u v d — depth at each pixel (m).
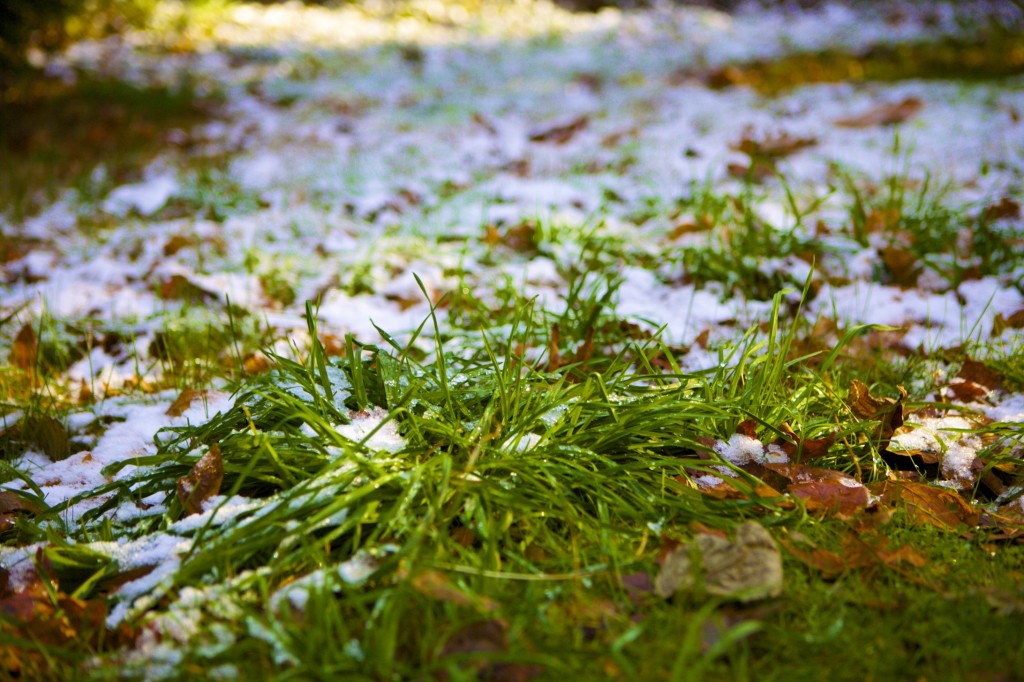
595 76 9.77
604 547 1.90
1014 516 2.19
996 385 2.92
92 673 1.65
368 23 13.50
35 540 2.15
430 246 4.54
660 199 5.12
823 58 10.28
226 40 11.56
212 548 1.90
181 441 2.53
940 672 1.61
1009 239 4.04
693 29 13.36
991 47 9.81
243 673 1.62
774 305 2.44
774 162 5.66
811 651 1.65
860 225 4.21
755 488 2.15
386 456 2.11
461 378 2.64
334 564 1.91
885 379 3.00
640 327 3.40
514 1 15.56
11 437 2.88
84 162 6.52
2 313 3.81
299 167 6.23
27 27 8.94
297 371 2.47
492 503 2.01
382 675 1.54
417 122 7.62
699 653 1.62
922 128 6.24
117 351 3.54
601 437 2.26
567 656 1.60
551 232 4.46
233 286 4.04
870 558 1.90
